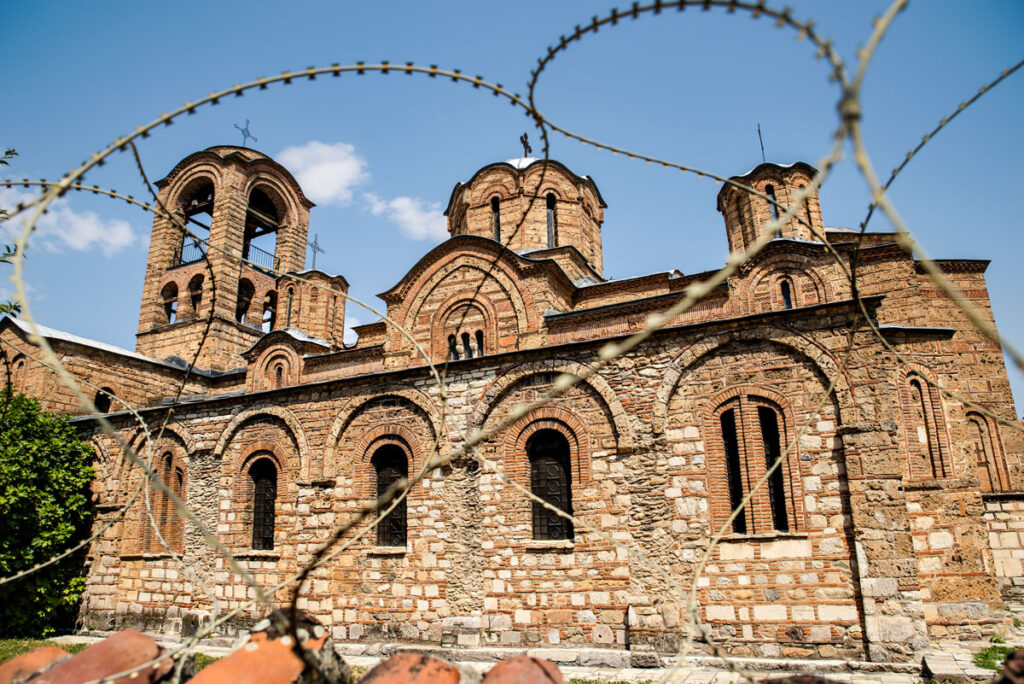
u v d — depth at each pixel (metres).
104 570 23.16
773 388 16.12
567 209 31.19
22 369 30.20
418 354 25.69
